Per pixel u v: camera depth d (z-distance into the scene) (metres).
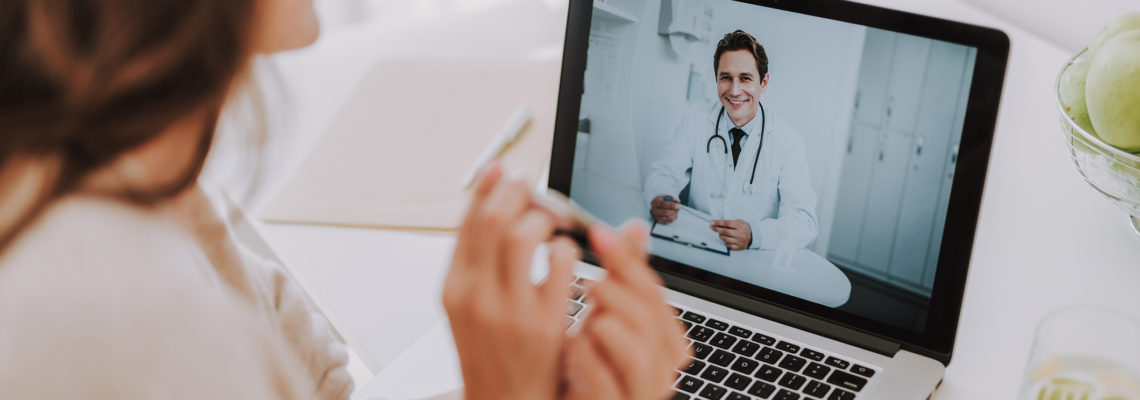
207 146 0.37
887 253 0.69
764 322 0.73
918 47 0.66
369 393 0.69
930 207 0.67
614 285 0.41
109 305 0.33
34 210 0.33
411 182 0.96
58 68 0.31
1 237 0.33
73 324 0.32
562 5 1.31
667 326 0.42
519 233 0.37
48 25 0.30
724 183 0.74
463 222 0.39
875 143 0.68
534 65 1.15
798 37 0.70
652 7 0.75
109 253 0.33
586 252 0.80
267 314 0.57
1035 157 0.92
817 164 0.71
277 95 0.40
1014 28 1.11
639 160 0.77
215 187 0.88
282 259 0.86
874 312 0.70
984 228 0.84
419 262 0.86
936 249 0.68
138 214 0.35
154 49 0.31
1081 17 1.15
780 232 0.73
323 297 0.81
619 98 0.77
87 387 0.32
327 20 2.18
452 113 1.06
